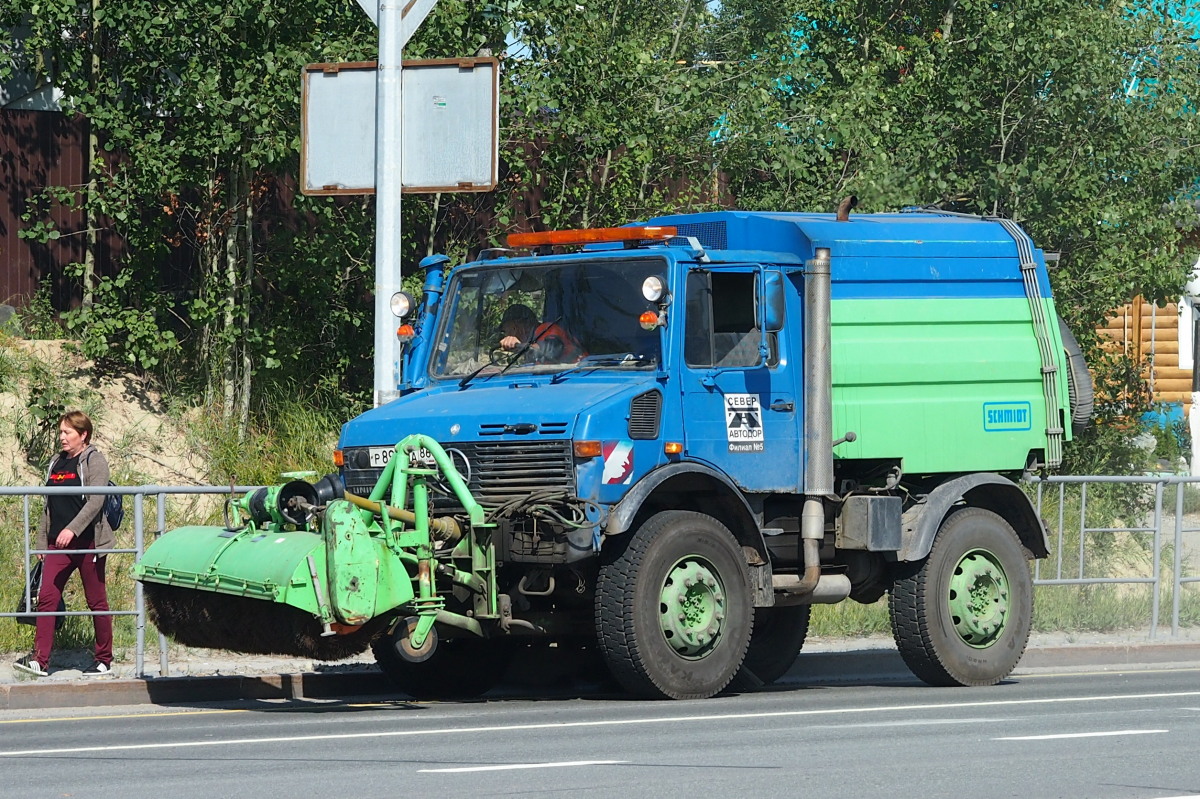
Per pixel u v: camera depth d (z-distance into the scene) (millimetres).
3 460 34156
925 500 24781
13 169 38438
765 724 19016
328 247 37375
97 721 20109
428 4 27234
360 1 27312
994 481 25469
